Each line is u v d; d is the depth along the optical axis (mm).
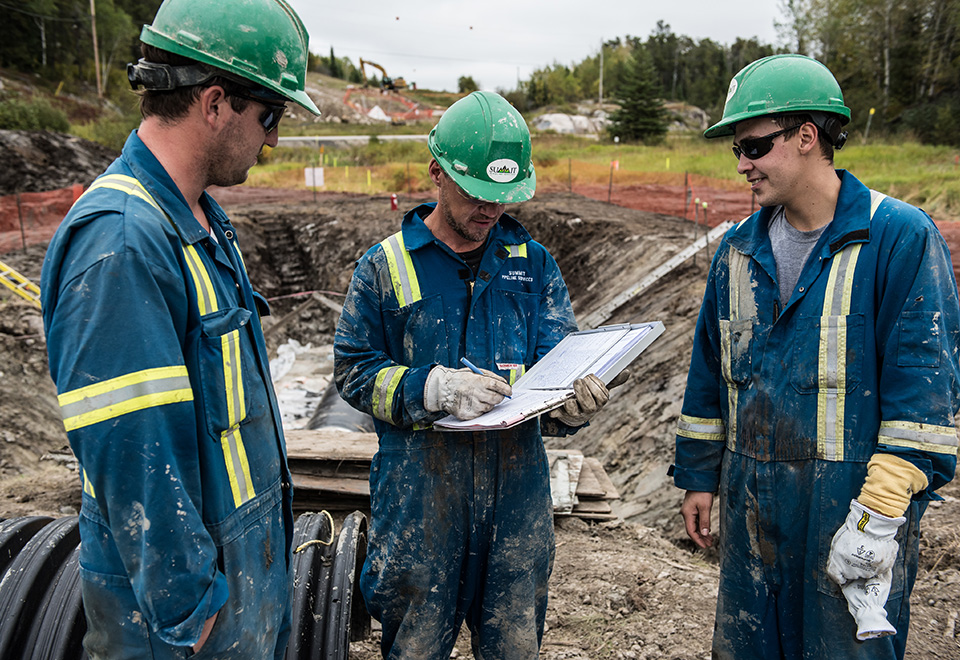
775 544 1938
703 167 21766
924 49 32812
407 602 2062
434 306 2012
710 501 2227
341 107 74438
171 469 1287
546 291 2213
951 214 11891
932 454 1664
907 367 1693
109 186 1380
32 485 5426
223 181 1564
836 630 1828
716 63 85000
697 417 2203
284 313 15172
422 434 1995
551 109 71562
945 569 3354
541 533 2125
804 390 1839
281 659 1863
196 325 1440
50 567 2014
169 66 1405
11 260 12422
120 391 1246
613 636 2973
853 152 22828
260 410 1622
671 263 9008
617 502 5969
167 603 1275
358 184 24031
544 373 1939
